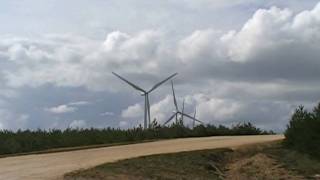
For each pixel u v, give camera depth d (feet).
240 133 193.98
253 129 196.54
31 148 135.44
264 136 166.91
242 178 97.35
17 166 95.14
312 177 99.04
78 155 114.62
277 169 104.83
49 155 115.96
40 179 78.79
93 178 81.87
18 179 78.84
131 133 172.35
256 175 100.22
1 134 144.66
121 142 157.48
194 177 92.89
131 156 107.86
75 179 79.97
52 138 147.64
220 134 190.49
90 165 94.58
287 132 129.39
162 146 133.08
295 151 121.29
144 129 181.37
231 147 126.11
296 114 133.08
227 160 115.44
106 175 84.99
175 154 109.60
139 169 92.63
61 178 79.97
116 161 98.32
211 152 116.37
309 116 129.70
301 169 105.19
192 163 104.01
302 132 124.36
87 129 167.63
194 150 116.67
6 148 126.00
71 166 93.91
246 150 123.75
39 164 97.96
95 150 127.03
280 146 128.16
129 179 84.02
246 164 109.81
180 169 97.71
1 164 98.89
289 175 100.12
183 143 141.49
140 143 148.87
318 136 121.80
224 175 100.63
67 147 142.51
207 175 97.04
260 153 118.83
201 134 187.01
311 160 113.50
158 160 102.01
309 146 120.26
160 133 181.06
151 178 86.94
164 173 92.22
